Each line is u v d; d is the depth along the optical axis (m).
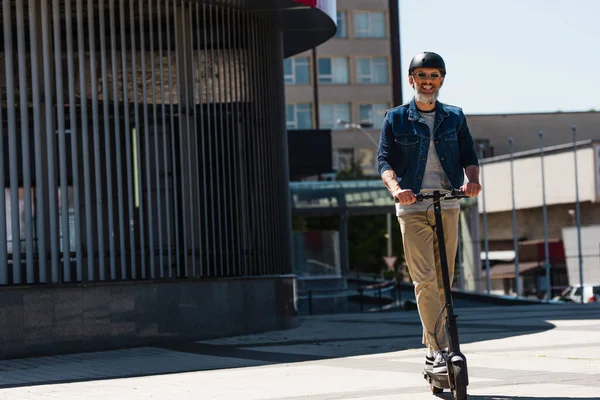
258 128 18.73
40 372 11.92
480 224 87.44
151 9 16.08
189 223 16.38
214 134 17.16
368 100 92.81
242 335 16.98
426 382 8.91
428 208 7.77
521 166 82.38
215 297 16.41
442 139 7.86
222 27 17.61
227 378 10.16
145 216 15.81
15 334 13.90
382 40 93.19
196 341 15.86
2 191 14.72
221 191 17.25
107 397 8.90
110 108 15.59
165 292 15.52
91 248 15.18
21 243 14.80
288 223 20.05
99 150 15.41
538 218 82.44
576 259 56.91
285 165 20.16
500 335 14.84
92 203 15.27
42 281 14.84
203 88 17.05
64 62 15.25
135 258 15.57
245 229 17.89
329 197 50.56
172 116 16.30
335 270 36.22
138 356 13.61
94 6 15.54
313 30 20.80
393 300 40.84
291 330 18.36
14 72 14.92
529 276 74.69
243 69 18.36
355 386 8.86
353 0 92.62
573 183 77.88
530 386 8.23
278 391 8.77
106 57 15.63
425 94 7.79
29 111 14.98
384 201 50.62
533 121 102.44
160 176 16.09
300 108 91.69
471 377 9.12
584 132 102.94
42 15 15.09
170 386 9.63
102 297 14.76
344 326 19.33
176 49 16.55
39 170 14.92
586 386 8.12
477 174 7.96
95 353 14.33
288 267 19.77
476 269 63.97
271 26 19.75
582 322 17.70
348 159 92.19
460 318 21.14
